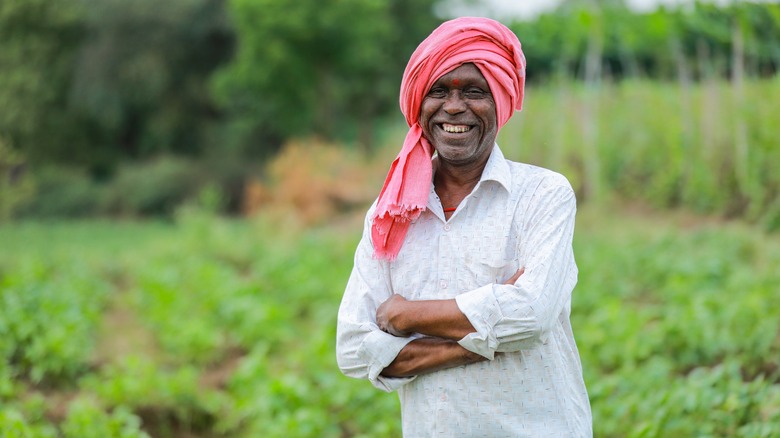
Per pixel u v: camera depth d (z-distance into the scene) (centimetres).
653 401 440
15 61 3038
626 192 1342
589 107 1333
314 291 1002
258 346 712
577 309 774
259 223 1664
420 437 250
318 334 742
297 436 514
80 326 724
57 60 3081
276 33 2527
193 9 2988
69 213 2850
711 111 1162
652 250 947
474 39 241
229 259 1318
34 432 450
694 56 1387
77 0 3078
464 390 243
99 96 3020
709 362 560
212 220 1440
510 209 244
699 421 409
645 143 1313
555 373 244
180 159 3012
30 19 3044
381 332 246
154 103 3073
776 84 1065
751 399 398
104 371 677
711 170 1150
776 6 979
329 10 2502
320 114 2683
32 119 3002
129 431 488
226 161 2925
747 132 1071
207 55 3108
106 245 1852
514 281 237
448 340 240
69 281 997
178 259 1294
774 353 524
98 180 3256
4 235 1959
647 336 587
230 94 2834
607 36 1498
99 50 3016
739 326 571
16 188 1223
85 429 491
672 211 1220
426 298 248
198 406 607
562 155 1373
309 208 1798
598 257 940
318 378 589
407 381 249
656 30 1273
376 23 2597
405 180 248
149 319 870
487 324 229
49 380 648
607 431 442
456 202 253
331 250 1293
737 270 790
